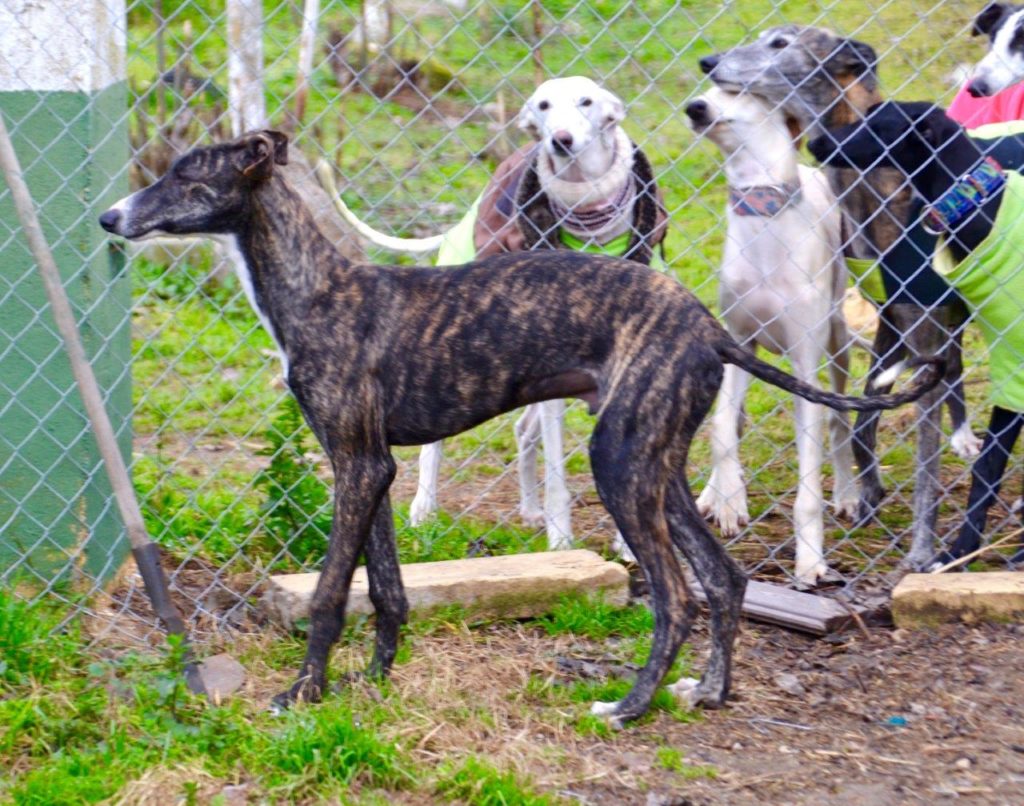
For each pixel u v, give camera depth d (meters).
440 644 4.00
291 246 3.47
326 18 9.45
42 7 3.89
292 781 3.09
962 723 3.55
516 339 3.48
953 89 7.21
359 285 3.52
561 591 4.22
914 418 6.20
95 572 4.21
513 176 4.89
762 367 3.46
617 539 4.78
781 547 4.75
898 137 4.57
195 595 4.32
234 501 4.79
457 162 8.33
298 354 3.48
